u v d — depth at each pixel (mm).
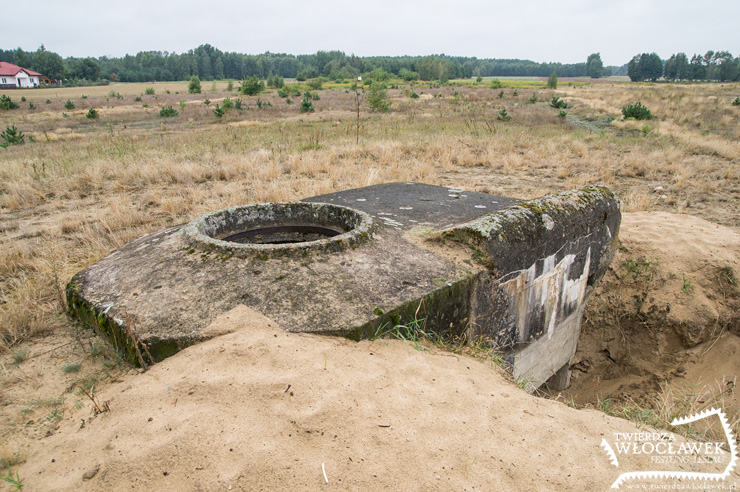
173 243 3451
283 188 7859
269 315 2605
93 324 2947
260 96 53062
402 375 2336
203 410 1940
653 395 4621
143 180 8961
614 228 4949
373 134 16047
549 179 9727
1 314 3154
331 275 2965
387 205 4840
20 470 1776
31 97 56281
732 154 12055
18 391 2381
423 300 2869
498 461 1810
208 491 1588
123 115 30906
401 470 1708
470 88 67812
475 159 11453
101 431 1923
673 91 39875
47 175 9117
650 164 10656
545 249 3871
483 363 2928
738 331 4711
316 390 2055
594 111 27094
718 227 5891
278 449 1748
